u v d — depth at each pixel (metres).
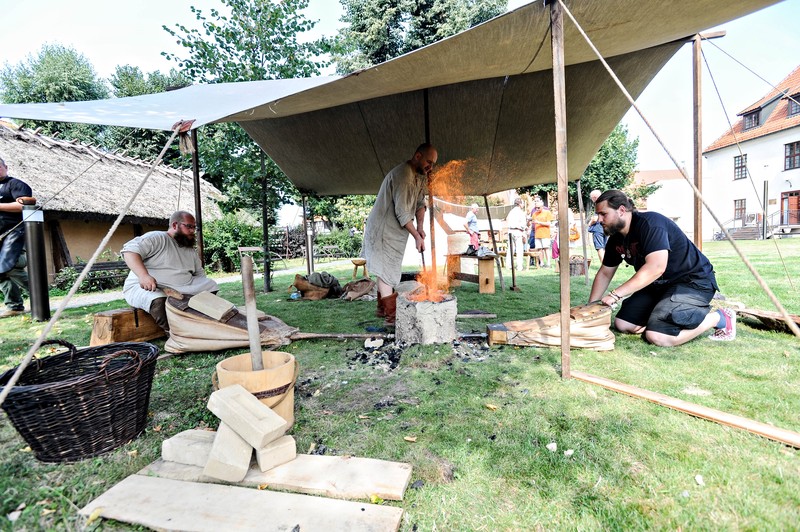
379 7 21.75
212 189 16.84
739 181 28.09
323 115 5.25
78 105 3.50
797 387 2.28
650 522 1.31
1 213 5.04
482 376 2.66
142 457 1.81
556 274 8.62
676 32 3.23
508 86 4.54
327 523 1.32
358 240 20.23
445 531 1.31
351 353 3.31
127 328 3.54
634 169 26.92
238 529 1.30
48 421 1.69
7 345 3.75
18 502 1.48
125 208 1.90
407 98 4.91
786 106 24.83
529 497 1.46
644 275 3.01
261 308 5.61
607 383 2.38
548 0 2.29
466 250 8.92
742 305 4.01
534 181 6.74
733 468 1.56
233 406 1.66
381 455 1.76
